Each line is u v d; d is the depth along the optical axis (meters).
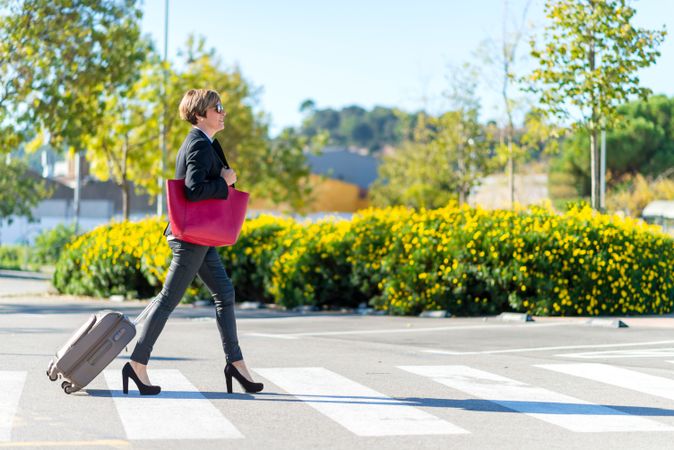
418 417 9.05
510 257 21.69
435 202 73.06
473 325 19.36
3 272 59.16
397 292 22.83
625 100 29.62
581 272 21.25
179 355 13.77
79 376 9.81
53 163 111.69
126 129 50.44
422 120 77.44
